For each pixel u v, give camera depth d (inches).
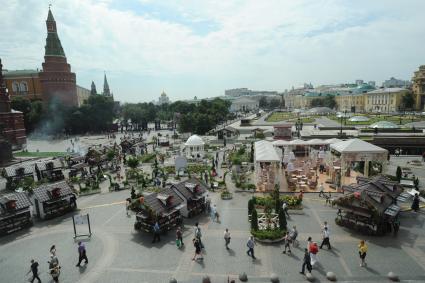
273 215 1225.4
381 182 1226.0
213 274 850.8
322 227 1134.4
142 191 1663.4
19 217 1237.7
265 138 3597.4
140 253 986.1
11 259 992.9
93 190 1697.8
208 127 4451.3
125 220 1280.8
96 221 1283.2
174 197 1209.4
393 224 1068.5
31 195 1434.5
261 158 1622.8
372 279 802.8
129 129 6190.9
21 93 5777.6
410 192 1375.5
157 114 7066.9
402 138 2596.0
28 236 1165.1
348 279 804.6
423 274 820.6
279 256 937.5
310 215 1252.5
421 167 2059.5
